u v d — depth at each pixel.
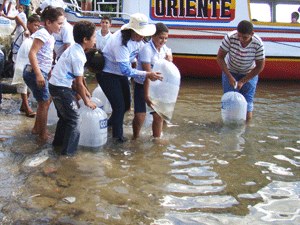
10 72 8.91
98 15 11.17
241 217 3.73
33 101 7.63
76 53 4.81
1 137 5.58
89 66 5.36
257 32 10.27
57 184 4.23
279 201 4.07
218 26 10.23
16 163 4.72
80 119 5.16
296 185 4.45
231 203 3.99
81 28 4.81
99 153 5.15
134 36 5.19
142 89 5.52
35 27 6.71
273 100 8.59
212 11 10.19
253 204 3.99
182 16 10.20
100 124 5.31
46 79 5.36
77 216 3.63
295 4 10.30
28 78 5.27
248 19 10.22
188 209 3.85
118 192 4.12
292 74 10.71
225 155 5.29
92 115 5.28
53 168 4.60
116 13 10.06
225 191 4.25
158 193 4.14
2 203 3.79
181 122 6.76
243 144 5.73
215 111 7.58
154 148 5.43
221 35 10.26
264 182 4.50
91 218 3.61
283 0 10.25
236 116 6.62
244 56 6.54
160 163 4.93
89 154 5.09
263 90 9.65
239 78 6.91
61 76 4.82
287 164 5.04
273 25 10.27
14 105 7.38
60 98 4.87
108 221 3.57
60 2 8.19
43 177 4.38
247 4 10.15
